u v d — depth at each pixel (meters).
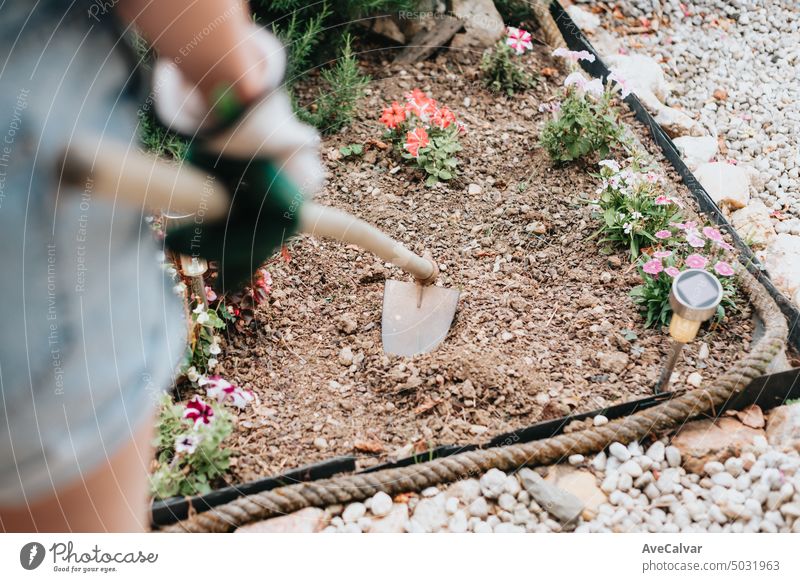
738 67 3.56
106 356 1.19
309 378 2.36
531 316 2.49
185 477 1.99
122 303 1.21
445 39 3.46
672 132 3.18
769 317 2.37
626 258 2.64
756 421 2.20
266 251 1.21
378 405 2.27
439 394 2.26
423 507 2.02
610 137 2.97
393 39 3.46
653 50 3.58
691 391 2.18
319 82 3.33
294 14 3.09
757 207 2.89
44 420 1.14
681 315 1.94
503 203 2.88
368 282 2.67
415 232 2.79
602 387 2.26
